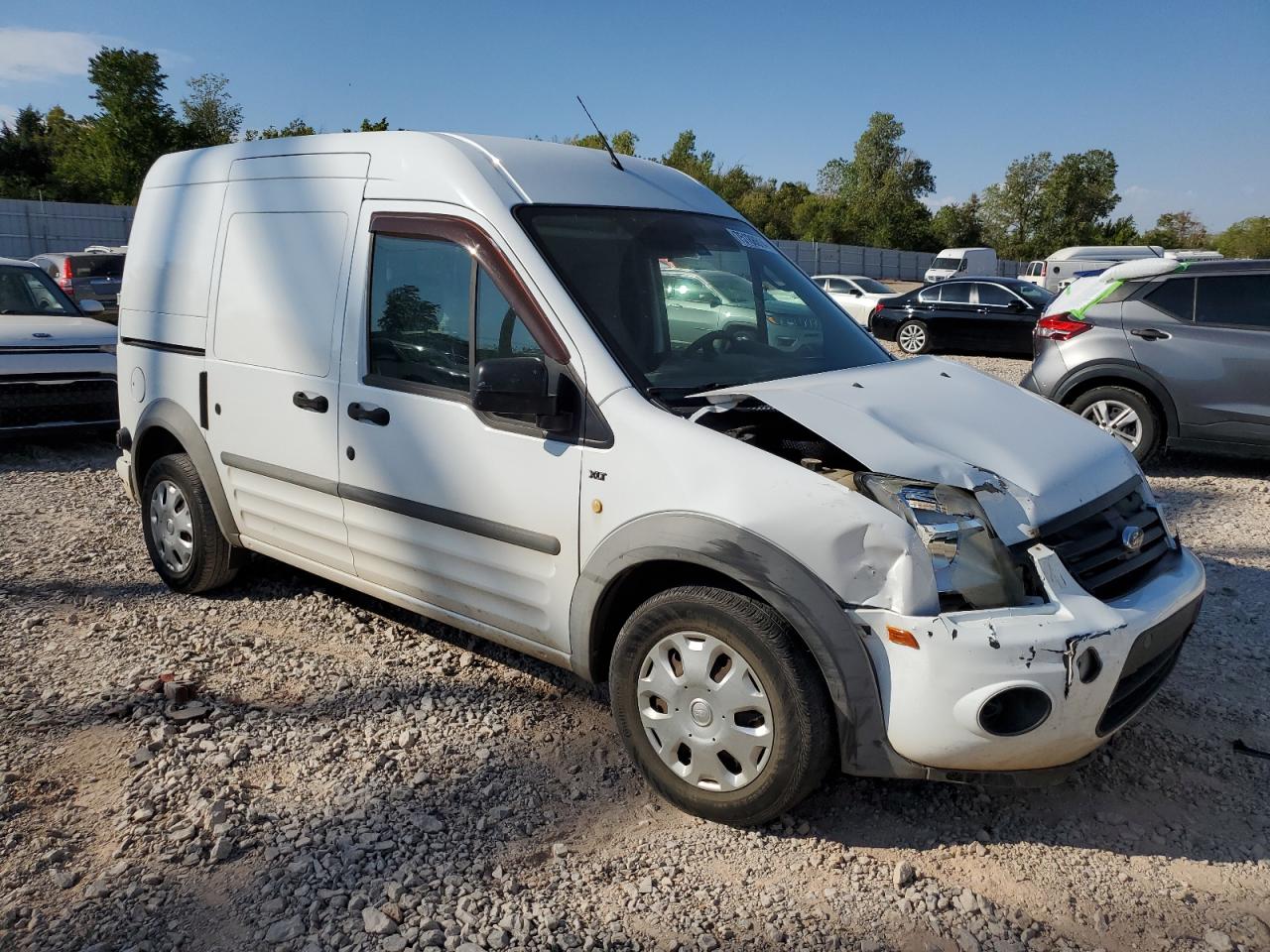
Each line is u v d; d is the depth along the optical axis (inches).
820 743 113.7
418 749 141.8
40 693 157.1
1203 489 297.3
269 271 171.3
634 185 160.9
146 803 127.2
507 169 147.1
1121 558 124.4
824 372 146.9
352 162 160.7
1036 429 135.3
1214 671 168.6
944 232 2999.5
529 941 103.7
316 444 163.6
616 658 128.1
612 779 134.6
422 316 148.3
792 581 110.7
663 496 120.3
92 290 721.0
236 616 190.9
